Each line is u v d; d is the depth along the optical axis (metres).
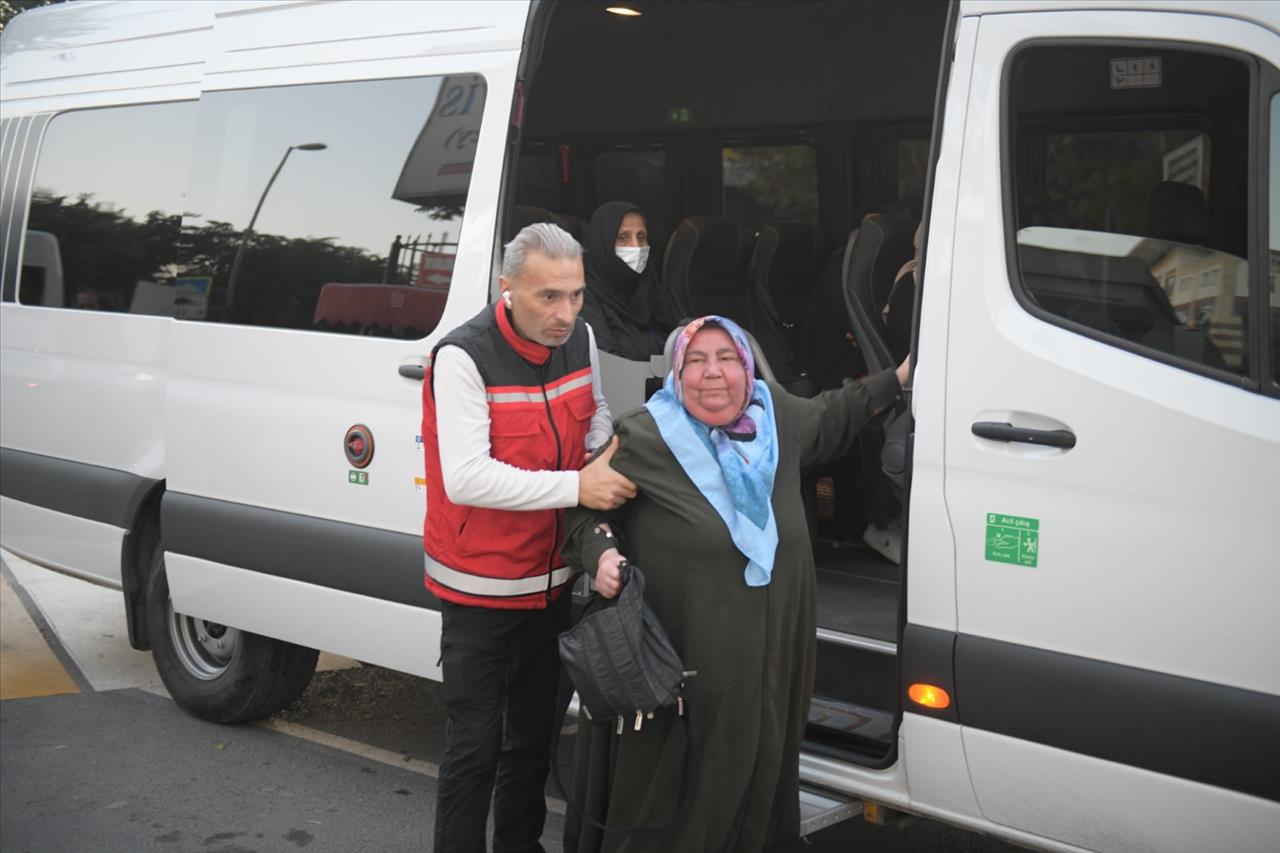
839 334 5.66
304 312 4.54
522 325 3.25
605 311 4.75
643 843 3.16
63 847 4.07
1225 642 2.88
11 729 5.08
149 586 5.21
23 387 5.63
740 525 3.03
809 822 3.42
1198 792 2.93
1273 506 2.84
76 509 5.33
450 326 4.11
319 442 4.43
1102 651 3.03
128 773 4.68
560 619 3.61
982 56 3.24
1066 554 3.06
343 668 5.98
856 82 6.32
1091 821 3.08
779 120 6.54
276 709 5.09
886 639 3.97
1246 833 2.89
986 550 3.16
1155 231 3.77
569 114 6.84
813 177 6.59
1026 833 3.20
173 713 5.31
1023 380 3.12
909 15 6.13
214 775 4.69
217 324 4.76
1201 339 3.00
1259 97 2.92
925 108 6.15
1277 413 2.87
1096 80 3.91
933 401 3.24
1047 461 3.09
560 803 4.62
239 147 4.82
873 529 4.95
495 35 4.17
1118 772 3.02
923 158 6.32
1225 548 2.88
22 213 5.79
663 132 6.86
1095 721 3.03
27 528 5.59
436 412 3.30
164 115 5.25
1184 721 2.93
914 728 3.30
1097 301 3.12
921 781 3.32
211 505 4.74
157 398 5.05
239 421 4.66
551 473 3.18
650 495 3.11
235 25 4.95
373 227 4.39
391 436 4.23
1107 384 3.02
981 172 3.23
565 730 5.26
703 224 5.51
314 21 4.69
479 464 3.23
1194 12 2.99
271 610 4.61
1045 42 3.17
